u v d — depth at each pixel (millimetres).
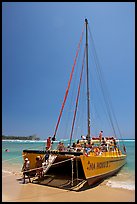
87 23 17297
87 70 16188
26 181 12688
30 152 13320
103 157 12992
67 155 11602
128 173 16062
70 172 14266
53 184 11891
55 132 14117
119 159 16719
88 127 15078
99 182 12781
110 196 9797
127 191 10664
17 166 20906
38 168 12281
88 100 15547
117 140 18703
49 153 12445
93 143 15203
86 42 16875
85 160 11055
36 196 9719
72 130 15688
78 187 11359
